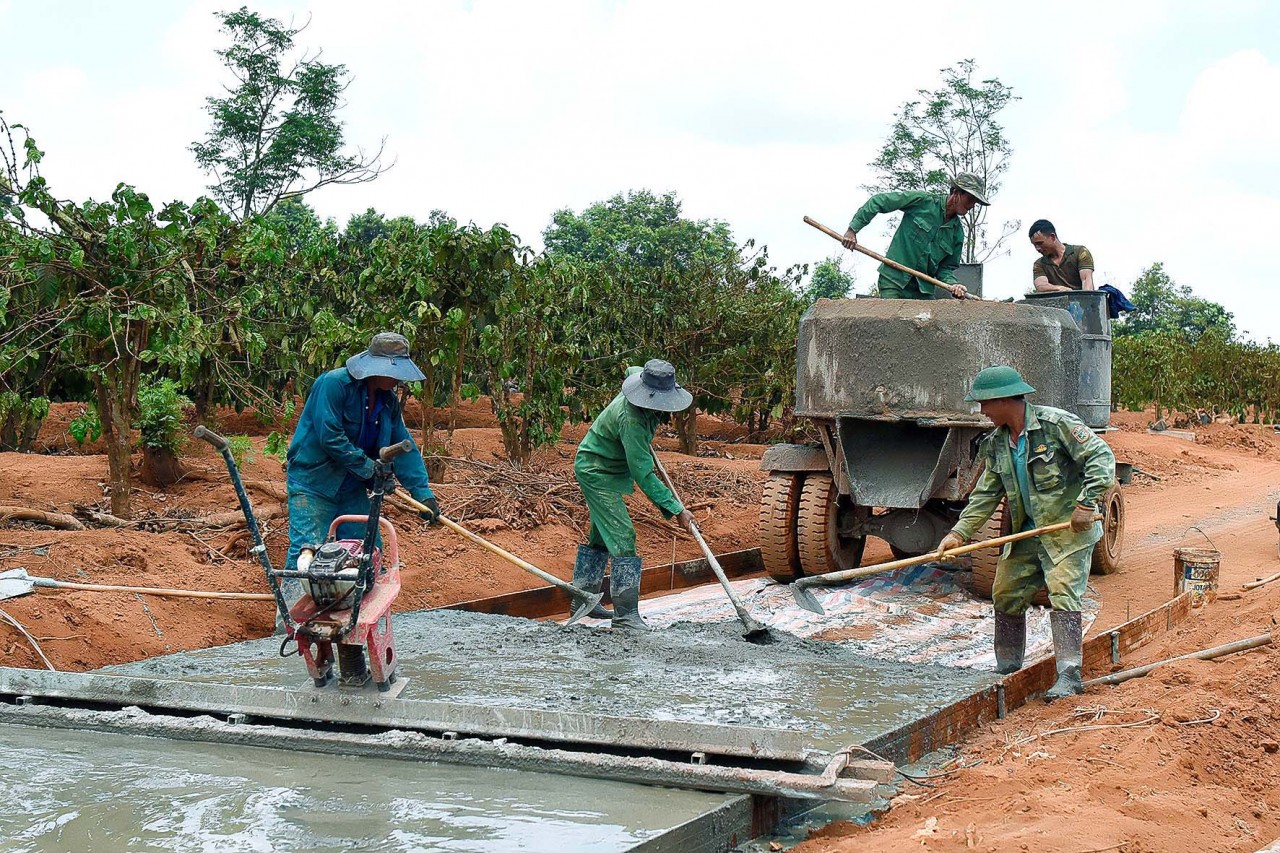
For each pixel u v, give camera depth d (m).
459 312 11.66
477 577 10.09
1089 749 5.35
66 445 15.75
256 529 5.25
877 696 5.95
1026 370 8.98
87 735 5.35
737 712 5.60
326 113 34.22
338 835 4.12
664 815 4.33
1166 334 35.56
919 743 5.50
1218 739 5.56
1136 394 29.33
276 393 16.62
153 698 5.52
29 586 5.72
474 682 6.15
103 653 7.21
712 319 19.41
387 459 5.09
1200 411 32.34
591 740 4.93
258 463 13.23
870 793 4.37
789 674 6.45
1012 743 5.57
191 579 8.49
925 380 9.02
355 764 4.95
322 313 11.37
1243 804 4.82
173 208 9.74
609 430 8.01
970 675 6.48
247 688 5.43
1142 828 4.21
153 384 12.23
